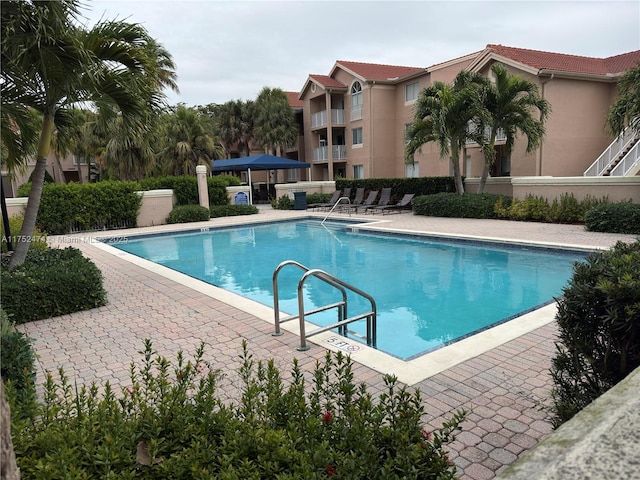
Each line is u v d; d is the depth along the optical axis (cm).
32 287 583
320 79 2947
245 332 522
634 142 1659
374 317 530
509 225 1379
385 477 164
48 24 544
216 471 177
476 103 1506
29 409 216
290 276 991
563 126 1852
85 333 532
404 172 2655
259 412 215
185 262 1166
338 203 2180
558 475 103
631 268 242
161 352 466
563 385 281
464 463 270
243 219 1852
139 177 2397
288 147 3347
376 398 350
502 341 467
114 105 693
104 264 983
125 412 218
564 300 265
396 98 2691
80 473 160
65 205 1535
